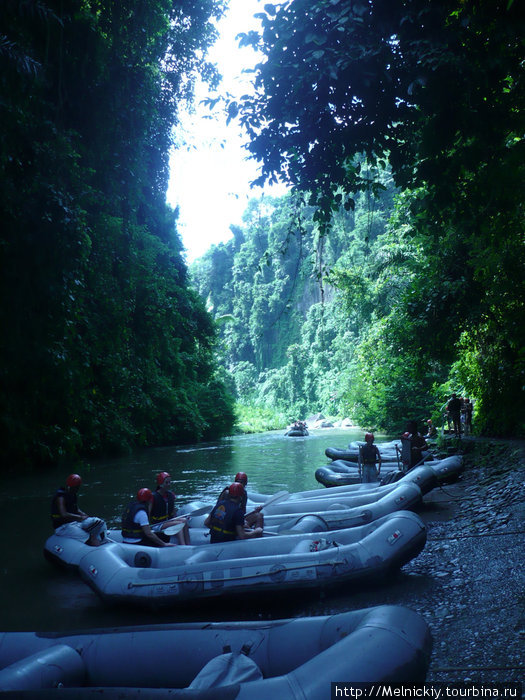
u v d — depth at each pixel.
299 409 87.56
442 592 5.09
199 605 5.20
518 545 6.20
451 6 6.36
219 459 20.55
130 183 22.19
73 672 3.32
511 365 14.35
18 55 11.05
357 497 8.42
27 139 13.65
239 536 5.85
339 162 7.67
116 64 18.09
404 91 6.71
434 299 14.37
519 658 3.55
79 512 7.45
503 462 11.38
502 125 6.97
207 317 36.31
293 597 5.22
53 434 17.48
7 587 6.11
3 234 13.62
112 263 22.38
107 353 22.44
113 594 5.27
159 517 6.73
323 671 2.69
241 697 2.62
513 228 9.32
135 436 26.02
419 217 9.84
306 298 106.19
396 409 31.56
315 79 6.36
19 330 14.87
